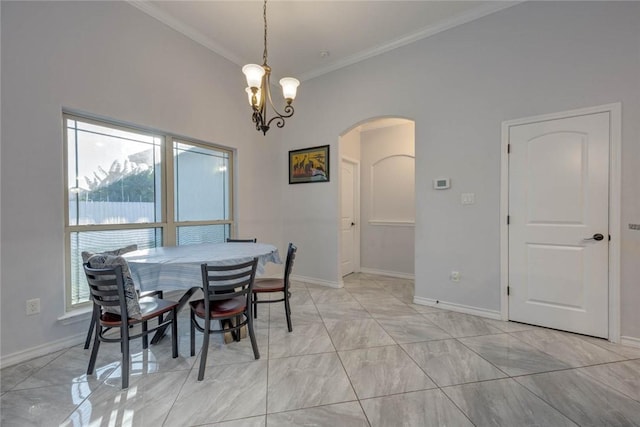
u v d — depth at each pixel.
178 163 3.08
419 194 3.10
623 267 2.16
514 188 2.59
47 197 2.06
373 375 1.78
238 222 3.66
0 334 1.86
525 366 1.87
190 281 1.97
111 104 2.40
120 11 2.46
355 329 2.48
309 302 3.22
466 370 1.83
